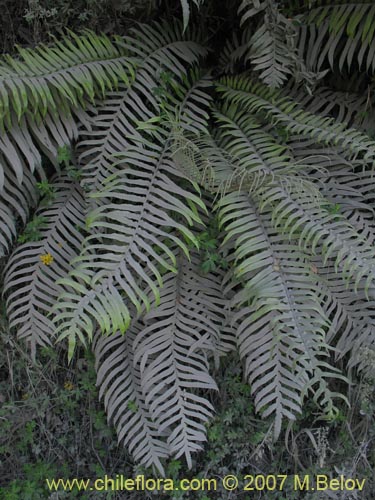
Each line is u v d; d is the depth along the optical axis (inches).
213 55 107.7
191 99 100.3
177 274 85.9
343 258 80.3
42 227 84.9
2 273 87.8
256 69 87.0
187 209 77.1
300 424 92.7
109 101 88.2
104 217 85.5
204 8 102.2
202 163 82.0
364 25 88.3
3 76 75.5
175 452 90.4
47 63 81.0
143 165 81.2
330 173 86.8
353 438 91.7
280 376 78.9
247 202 80.4
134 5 94.7
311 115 88.8
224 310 84.8
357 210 88.9
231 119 95.6
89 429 93.4
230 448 92.0
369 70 98.2
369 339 82.1
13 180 83.0
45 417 93.3
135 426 85.2
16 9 92.8
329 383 92.3
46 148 84.7
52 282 83.3
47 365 91.3
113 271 72.1
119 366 86.2
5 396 92.5
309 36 97.8
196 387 86.5
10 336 88.8
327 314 82.6
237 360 89.0
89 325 68.3
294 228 74.6
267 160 85.0
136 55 94.1
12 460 95.0
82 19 91.5
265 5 85.2
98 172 85.0
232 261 86.1
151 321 86.7
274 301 73.8
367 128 93.6
